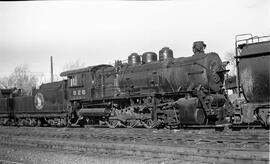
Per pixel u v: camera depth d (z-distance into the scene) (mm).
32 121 30906
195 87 19203
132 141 15570
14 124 33781
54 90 27875
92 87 24781
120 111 22516
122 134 18016
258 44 15297
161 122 20172
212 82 19141
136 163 11344
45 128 26125
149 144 14016
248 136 14680
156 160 11523
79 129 22797
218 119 18969
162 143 14141
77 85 25797
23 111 31938
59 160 12953
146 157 12148
